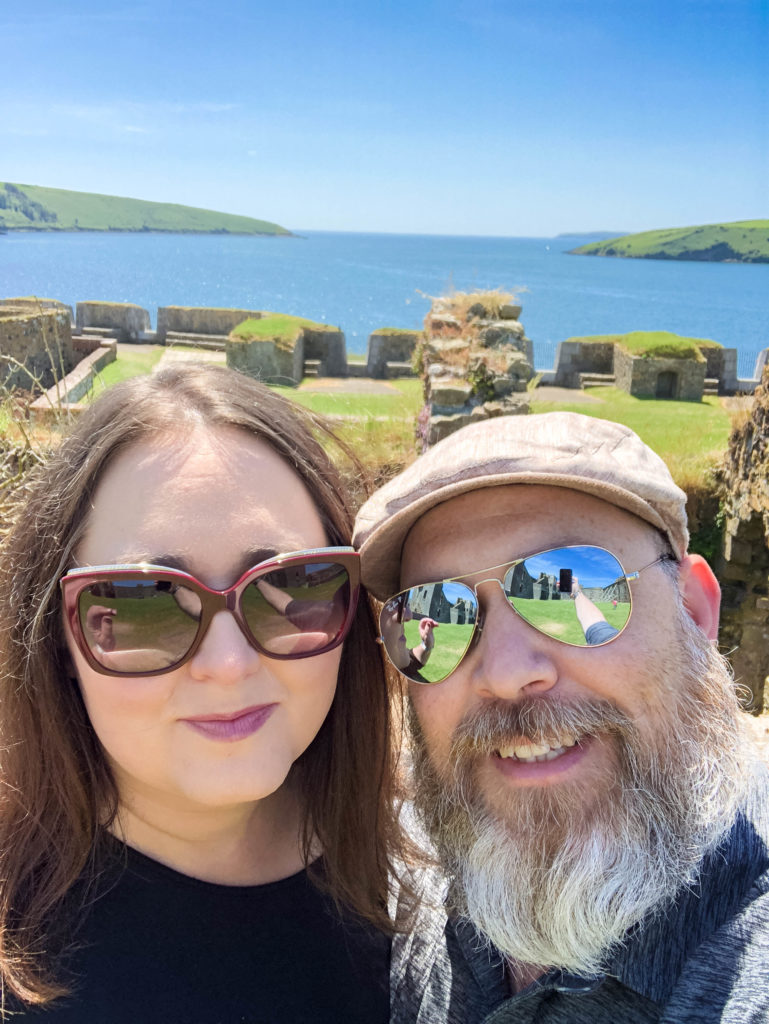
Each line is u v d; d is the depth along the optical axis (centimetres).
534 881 41
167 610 37
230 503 39
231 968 42
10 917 39
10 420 143
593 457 43
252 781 39
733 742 44
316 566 40
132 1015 39
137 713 38
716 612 48
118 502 39
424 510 44
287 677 40
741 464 248
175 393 41
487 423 47
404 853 52
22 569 42
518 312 313
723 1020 36
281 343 584
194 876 43
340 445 52
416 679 46
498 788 44
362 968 47
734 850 41
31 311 580
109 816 42
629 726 42
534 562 43
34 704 41
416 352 326
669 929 40
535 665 42
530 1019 42
